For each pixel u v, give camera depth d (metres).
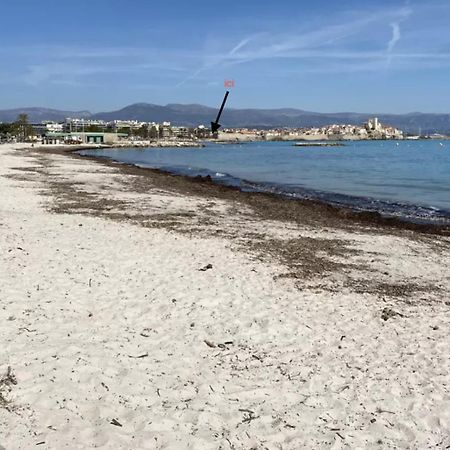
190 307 9.33
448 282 12.37
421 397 6.47
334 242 16.45
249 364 7.19
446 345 8.26
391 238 17.77
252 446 5.23
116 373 6.48
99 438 5.01
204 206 23.91
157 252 13.38
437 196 30.95
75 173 40.56
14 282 9.70
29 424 5.10
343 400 6.31
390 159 76.56
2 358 6.50
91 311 8.70
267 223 19.88
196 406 5.89
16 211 18.67
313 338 8.27
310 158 82.38
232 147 159.00
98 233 15.33
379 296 10.88
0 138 149.38
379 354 7.79
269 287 10.95
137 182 35.06
